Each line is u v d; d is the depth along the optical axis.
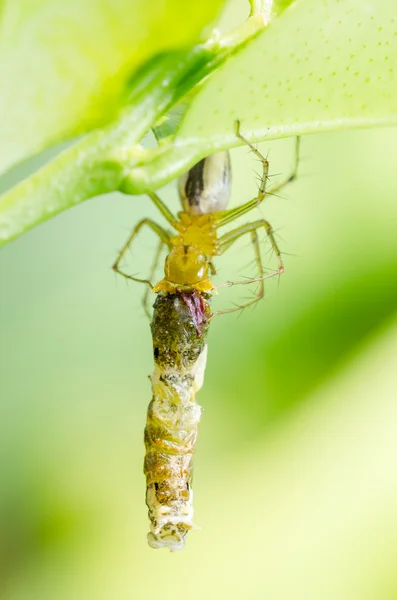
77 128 0.10
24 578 0.17
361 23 0.11
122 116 0.10
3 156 0.10
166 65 0.10
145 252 0.17
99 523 0.17
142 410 0.17
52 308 0.17
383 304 0.17
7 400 0.17
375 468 0.17
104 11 0.09
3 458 0.17
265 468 0.17
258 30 0.11
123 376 0.17
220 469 0.17
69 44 0.10
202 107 0.11
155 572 0.17
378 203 0.17
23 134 0.10
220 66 0.11
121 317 0.17
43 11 0.09
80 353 0.17
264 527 0.17
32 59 0.10
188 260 0.13
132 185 0.10
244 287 0.17
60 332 0.17
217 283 0.16
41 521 0.17
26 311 0.17
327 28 0.11
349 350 0.17
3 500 0.17
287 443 0.17
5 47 0.10
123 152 0.10
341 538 0.17
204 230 0.13
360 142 0.17
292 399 0.17
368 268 0.17
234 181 0.17
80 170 0.10
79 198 0.10
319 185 0.17
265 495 0.17
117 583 0.17
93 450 0.17
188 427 0.12
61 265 0.17
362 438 0.17
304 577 0.17
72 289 0.17
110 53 0.10
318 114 0.11
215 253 0.14
